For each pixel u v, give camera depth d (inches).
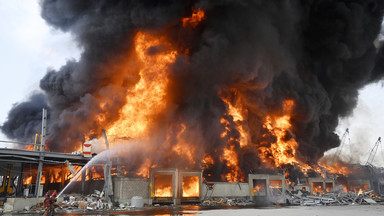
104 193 1158.3
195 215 806.5
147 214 837.2
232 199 1505.9
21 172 1250.6
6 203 869.8
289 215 807.7
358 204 1400.1
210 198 1462.8
